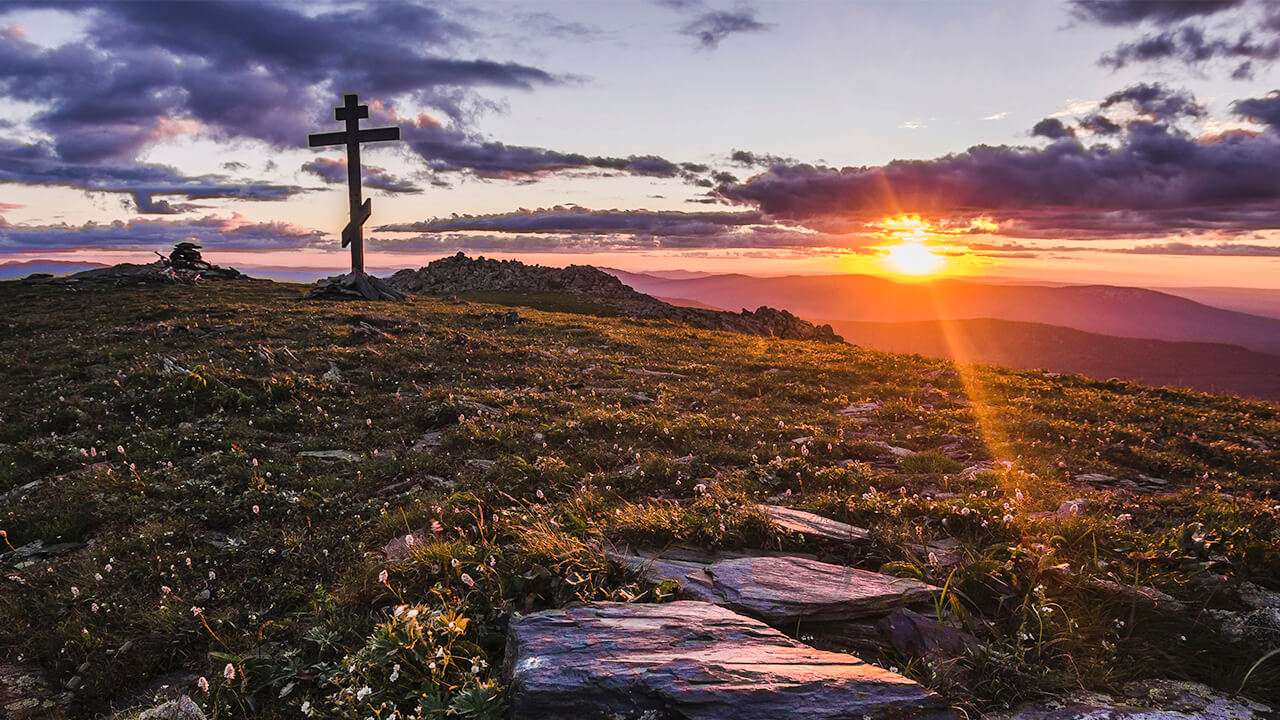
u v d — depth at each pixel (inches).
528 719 185.9
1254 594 253.6
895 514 330.3
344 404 687.7
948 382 845.8
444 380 836.6
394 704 212.1
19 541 393.1
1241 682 208.2
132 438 563.5
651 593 261.4
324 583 331.0
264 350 894.4
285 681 247.4
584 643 214.2
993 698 206.5
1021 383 856.9
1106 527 306.3
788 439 565.0
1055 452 530.9
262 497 433.4
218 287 1971.0
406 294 2005.4
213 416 617.9
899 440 572.1
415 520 389.1
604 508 378.3
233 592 323.3
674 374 938.7
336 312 1403.8
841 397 749.3
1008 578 258.1
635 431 582.9
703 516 331.0
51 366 839.7
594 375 902.4
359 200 1895.9
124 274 1989.4
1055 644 227.3
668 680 191.0
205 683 217.5
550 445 547.5
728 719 179.2
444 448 544.4
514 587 271.9
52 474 495.5
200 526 399.9
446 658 217.3
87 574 340.2
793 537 307.0
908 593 252.5
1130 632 230.8
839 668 202.7
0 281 1898.4
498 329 1374.3
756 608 243.1
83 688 260.5
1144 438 569.0
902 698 189.3
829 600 245.6
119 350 909.2
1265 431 617.0
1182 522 344.8
